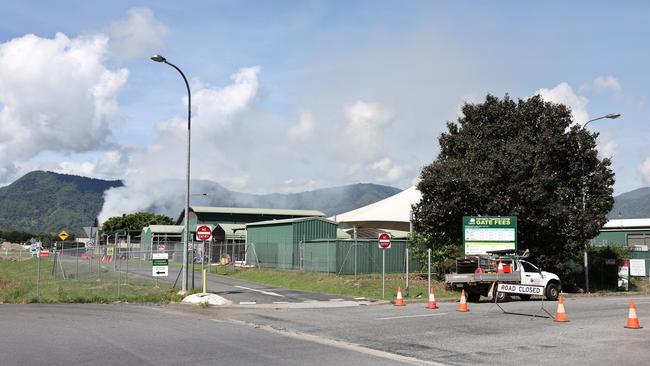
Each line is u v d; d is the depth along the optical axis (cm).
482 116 3127
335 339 1275
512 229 2748
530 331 1402
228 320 1634
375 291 2733
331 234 4519
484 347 1170
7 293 2439
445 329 1438
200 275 3875
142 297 2256
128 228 11038
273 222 4700
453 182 2859
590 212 3041
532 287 1895
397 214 4675
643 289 3556
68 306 2008
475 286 2306
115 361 970
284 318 1691
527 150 2867
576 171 3050
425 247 3306
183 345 1151
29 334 1285
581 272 3597
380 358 1041
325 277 3284
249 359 1007
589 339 1276
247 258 4844
